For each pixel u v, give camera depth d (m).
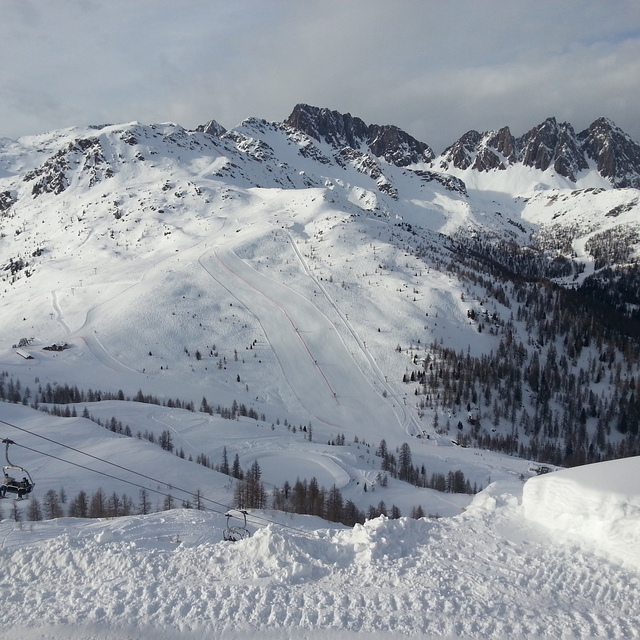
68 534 29.03
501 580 22.64
